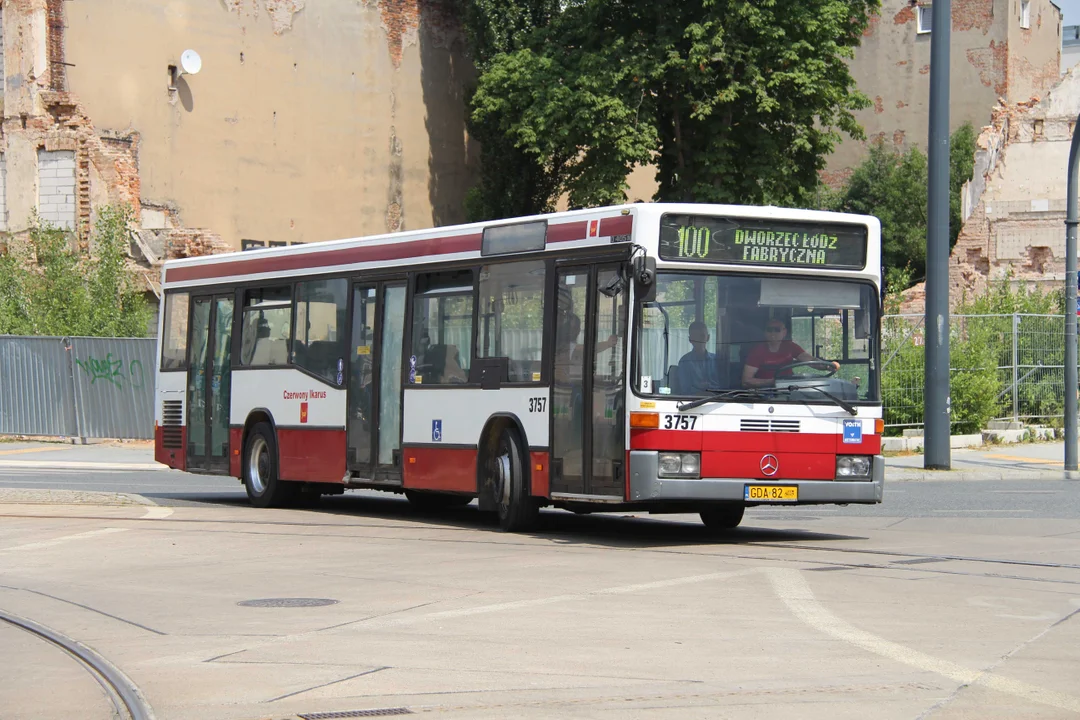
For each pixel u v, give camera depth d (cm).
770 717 695
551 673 808
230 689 780
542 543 1501
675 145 4644
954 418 3161
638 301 1429
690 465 1423
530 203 5472
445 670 820
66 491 2006
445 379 1698
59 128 4416
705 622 976
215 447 2105
